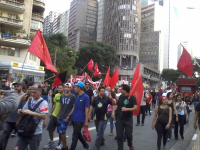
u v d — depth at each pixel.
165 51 113.19
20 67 20.81
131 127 4.96
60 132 4.94
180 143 6.78
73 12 107.06
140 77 6.03
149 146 6.23
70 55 37.59
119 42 66.75
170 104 7.05
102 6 96.19
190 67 9.72
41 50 6.56
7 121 4.70
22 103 4.79
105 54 53.09
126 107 4.98
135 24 68.75
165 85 81.38
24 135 3.49
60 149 5.33
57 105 5.67
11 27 27.22
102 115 5.57
